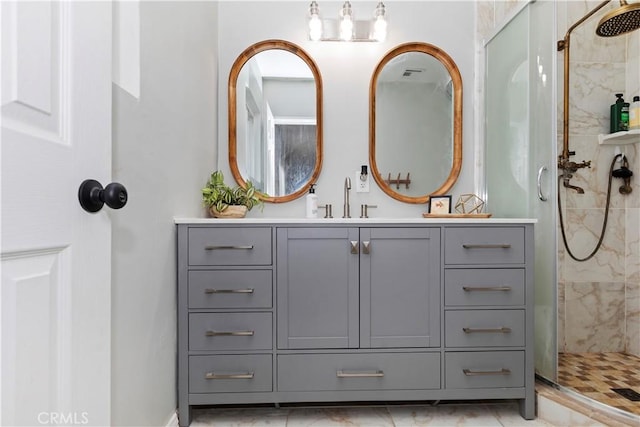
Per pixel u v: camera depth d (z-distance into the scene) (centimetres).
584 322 216
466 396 153
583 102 216
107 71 75
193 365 149
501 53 203
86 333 66
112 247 100
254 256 151
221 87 215
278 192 216
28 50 54
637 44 212
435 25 219
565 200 216
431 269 155
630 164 215
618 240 216
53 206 58
